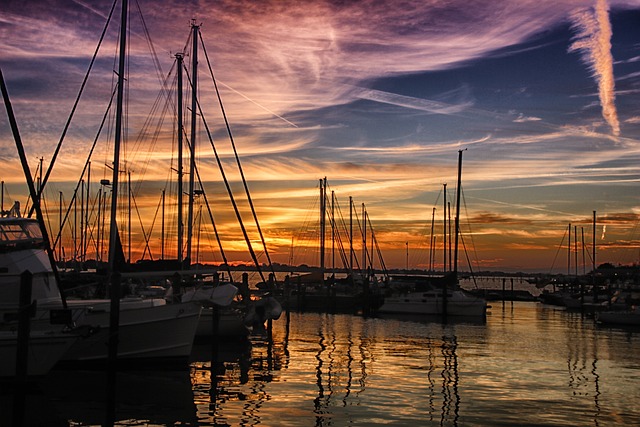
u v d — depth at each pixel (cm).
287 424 1664
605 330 4512
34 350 2031
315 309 6384
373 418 1733
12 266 2269
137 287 3534
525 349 3284
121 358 2377
